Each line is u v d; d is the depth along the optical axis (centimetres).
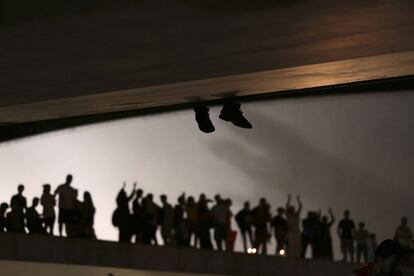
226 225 2470
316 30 1127
